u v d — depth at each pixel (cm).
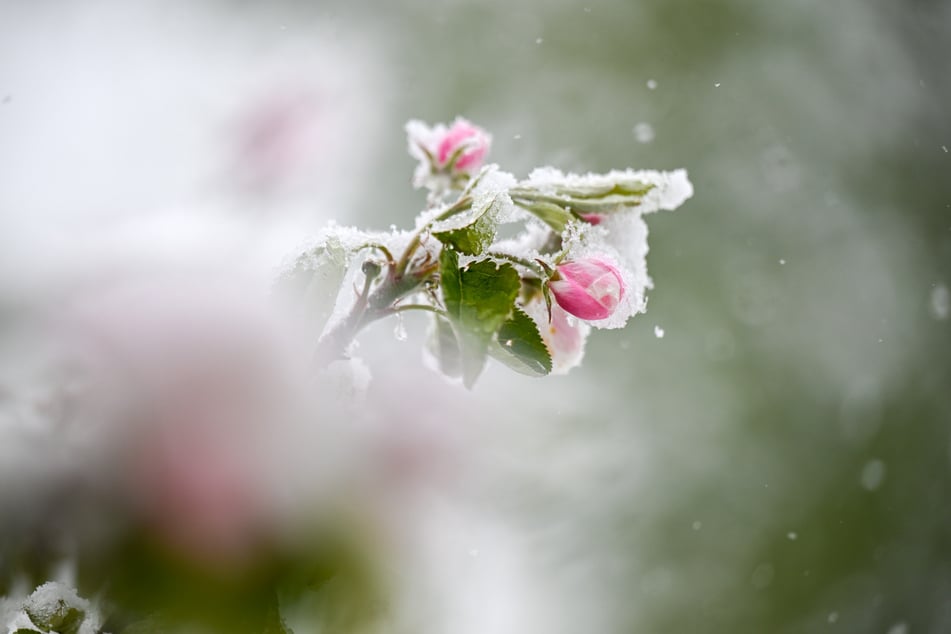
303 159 106
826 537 144
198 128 104
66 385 64
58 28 115
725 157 168
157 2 124
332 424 63
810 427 152
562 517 122
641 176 63
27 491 62
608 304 61
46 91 106
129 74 114
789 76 179
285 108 111
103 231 74
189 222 76
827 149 175
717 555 135
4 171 86
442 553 69
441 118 156
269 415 62
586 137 163
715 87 172
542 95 164
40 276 67
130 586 62
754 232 164
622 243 63
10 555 62
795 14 184
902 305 168
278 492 63
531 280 61
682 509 136
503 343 60
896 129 184
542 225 63
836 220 170
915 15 203
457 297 60
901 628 140
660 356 148
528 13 166
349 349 63
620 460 132
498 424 116
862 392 157
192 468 62
